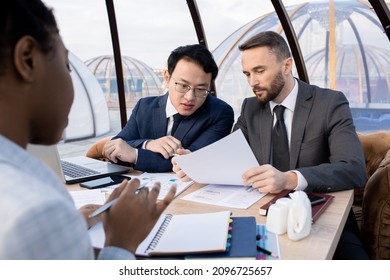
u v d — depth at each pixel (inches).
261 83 65.1
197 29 147.0
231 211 42.4
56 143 23.1
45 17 19.7
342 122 62.0
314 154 63.6
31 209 14.7
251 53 64.7
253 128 70.6
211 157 48.3
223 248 29.2
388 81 146.4
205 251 29.2
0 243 14.4
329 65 154.3
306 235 34.8
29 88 19.1
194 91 69.2
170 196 26.6
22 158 18.6
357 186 51.9
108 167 65.3
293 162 64.4
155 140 68.2
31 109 19.8
